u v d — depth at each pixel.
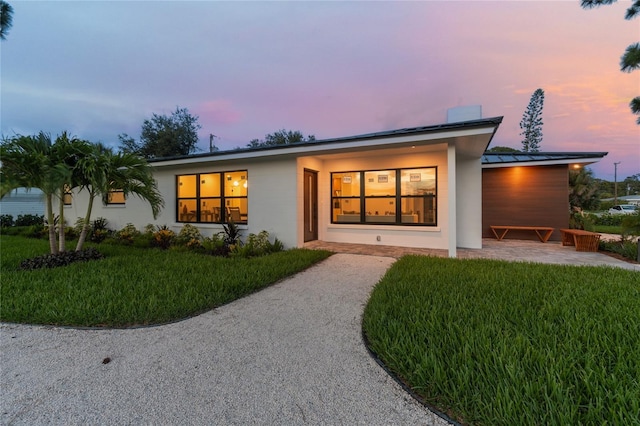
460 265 5.02
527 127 26.41
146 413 1.63
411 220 7.72
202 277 4.38
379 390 1.83
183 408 1.67
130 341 2.55
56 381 1.95
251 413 1.63
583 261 5.81
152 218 9.82
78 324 2.91
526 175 9.66
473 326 2.51
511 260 5.81
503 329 2.42
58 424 1.55
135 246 7.86
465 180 7.86
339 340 2.57
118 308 3.18
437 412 1.61
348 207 8.48
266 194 7.91
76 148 5.30
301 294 3.94
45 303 3.29
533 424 1.38
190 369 2.10
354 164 8.31
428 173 7.53
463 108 8.31
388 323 2.64
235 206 8.69
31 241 8.83
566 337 2.20
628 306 2.90
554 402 1.50
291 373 2.04
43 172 4.82
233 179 8.70
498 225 9.97
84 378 1.99
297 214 7.51
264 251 6.84
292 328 2.84
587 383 1.61
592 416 1.41
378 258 6.27
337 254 6.69
